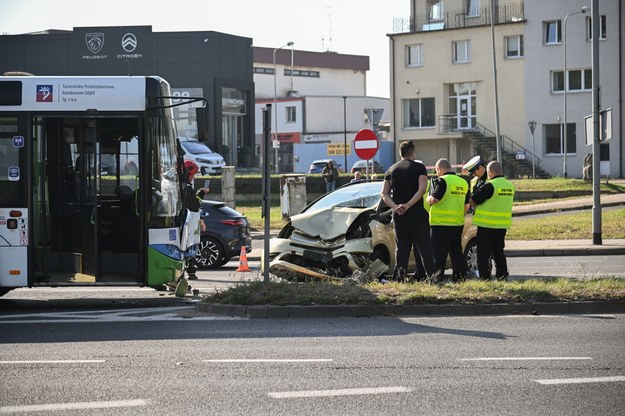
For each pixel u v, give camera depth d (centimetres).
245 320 1538
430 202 1844
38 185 1781
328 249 1928
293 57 13512
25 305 1803
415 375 1078
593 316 1549
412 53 8688
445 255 1853
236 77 8531
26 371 1116
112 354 1228
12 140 1773
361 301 1578
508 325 1454
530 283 1708
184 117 8162
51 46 8119
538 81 8044
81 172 1783
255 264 2773
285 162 12056
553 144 8056
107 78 1780
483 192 1859
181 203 1852
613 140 7638
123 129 1788
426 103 8662
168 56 8181
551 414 898
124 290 2086
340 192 2077
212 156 6831
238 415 900
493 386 1020
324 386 1023
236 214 2603
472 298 1591
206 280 2269
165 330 1440
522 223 3816
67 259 1783
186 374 1092
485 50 8288
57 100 1772
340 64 14088
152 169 1780
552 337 1338
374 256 1933
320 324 1481
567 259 2808
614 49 7612
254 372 1100
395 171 1777
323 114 11994
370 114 3027
